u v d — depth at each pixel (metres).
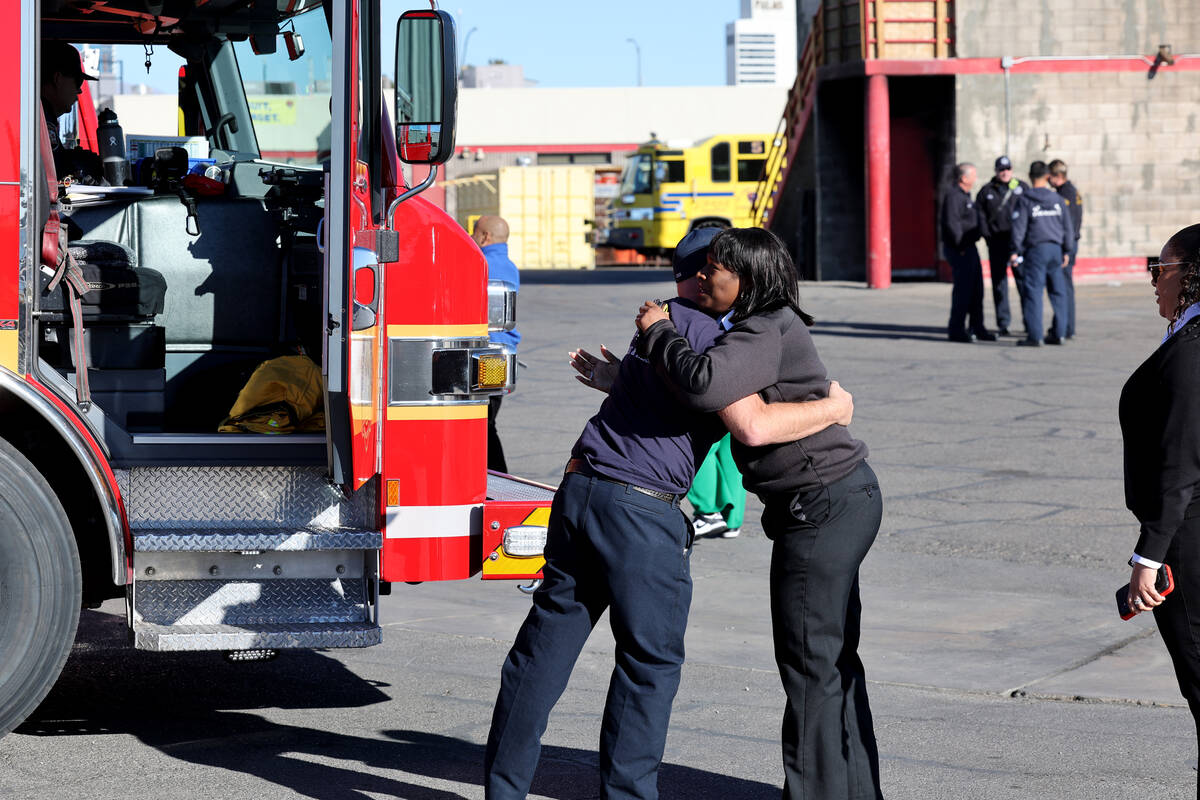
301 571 9.56
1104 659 12.12
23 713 9.27
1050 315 40.06
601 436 8.01
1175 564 7.19
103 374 10.24
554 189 87.06
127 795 8.84
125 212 11.12
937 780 9.30
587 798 8.98
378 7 9.20
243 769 9.39
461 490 9.84
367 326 9.19
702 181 75.06
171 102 13.60
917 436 22.70
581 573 8.04
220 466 9.60
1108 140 49.81
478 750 9.87
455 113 8.90
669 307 8.14
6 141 9.04
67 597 9.27
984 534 16.67
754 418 7.70
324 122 12.42
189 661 12.25
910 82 51.88
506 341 14.48
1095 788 9.13
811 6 60.56
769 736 10.26
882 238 49.47
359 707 10.88
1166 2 49.50
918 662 12.09
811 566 7.94
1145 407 7.19
